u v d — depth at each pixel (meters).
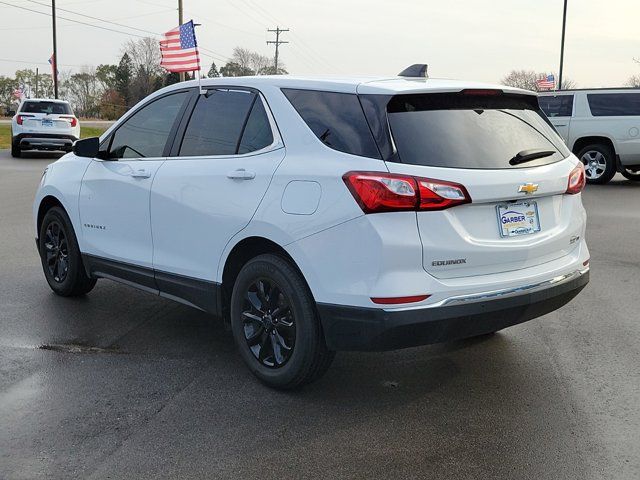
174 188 4.61
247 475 3.14
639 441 3.47
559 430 3.60
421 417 3.76
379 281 3.52
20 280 6.64
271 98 4.24
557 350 4.84
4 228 9.43
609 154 15.14
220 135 4.49
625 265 7.55
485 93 4.06
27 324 5.33
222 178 4.29
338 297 3.64
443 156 3.67
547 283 4.02
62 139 22.45
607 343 4.98
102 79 112.12
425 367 4.52
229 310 4.46
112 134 5.40
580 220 4.38
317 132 3.92
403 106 3.78
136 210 4.95
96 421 3.68
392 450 3.38
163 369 4.45
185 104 4.85
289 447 3.41
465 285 3.66
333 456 3.32
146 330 5.23
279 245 3.89
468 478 3.12
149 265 4.89
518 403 3.94
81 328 5.25
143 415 3.75
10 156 23.25
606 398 4.01
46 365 4.48
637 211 11.50
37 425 3.62
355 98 3.85
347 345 3.69
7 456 3.30
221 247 4.28
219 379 4.29
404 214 3.51
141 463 3.24
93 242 5.46
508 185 3.77
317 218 3.70
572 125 15.33
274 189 3.95
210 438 3.49
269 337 4.12
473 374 4.39
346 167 3.65
